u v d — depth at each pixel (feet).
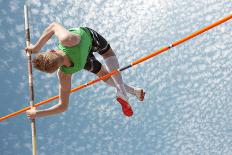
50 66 22.99
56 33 24.41
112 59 28.35
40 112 26.30
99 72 28.86
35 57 23.02
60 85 25.46
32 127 27.25
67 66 24.50
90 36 26.09
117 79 28.73
